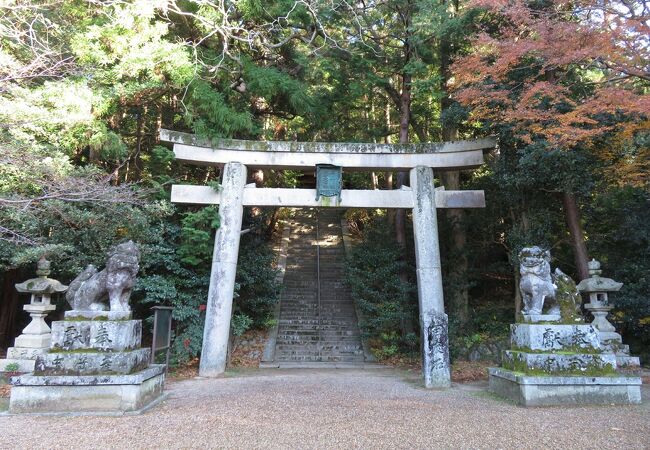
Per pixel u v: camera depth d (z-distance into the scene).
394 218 15.12
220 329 9.78
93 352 5.99
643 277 10.73
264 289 12.57
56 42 9.10
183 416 5.64
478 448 4.46
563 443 4.62
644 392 7.50
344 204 10.48
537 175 9.92
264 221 15.86
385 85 13.18
